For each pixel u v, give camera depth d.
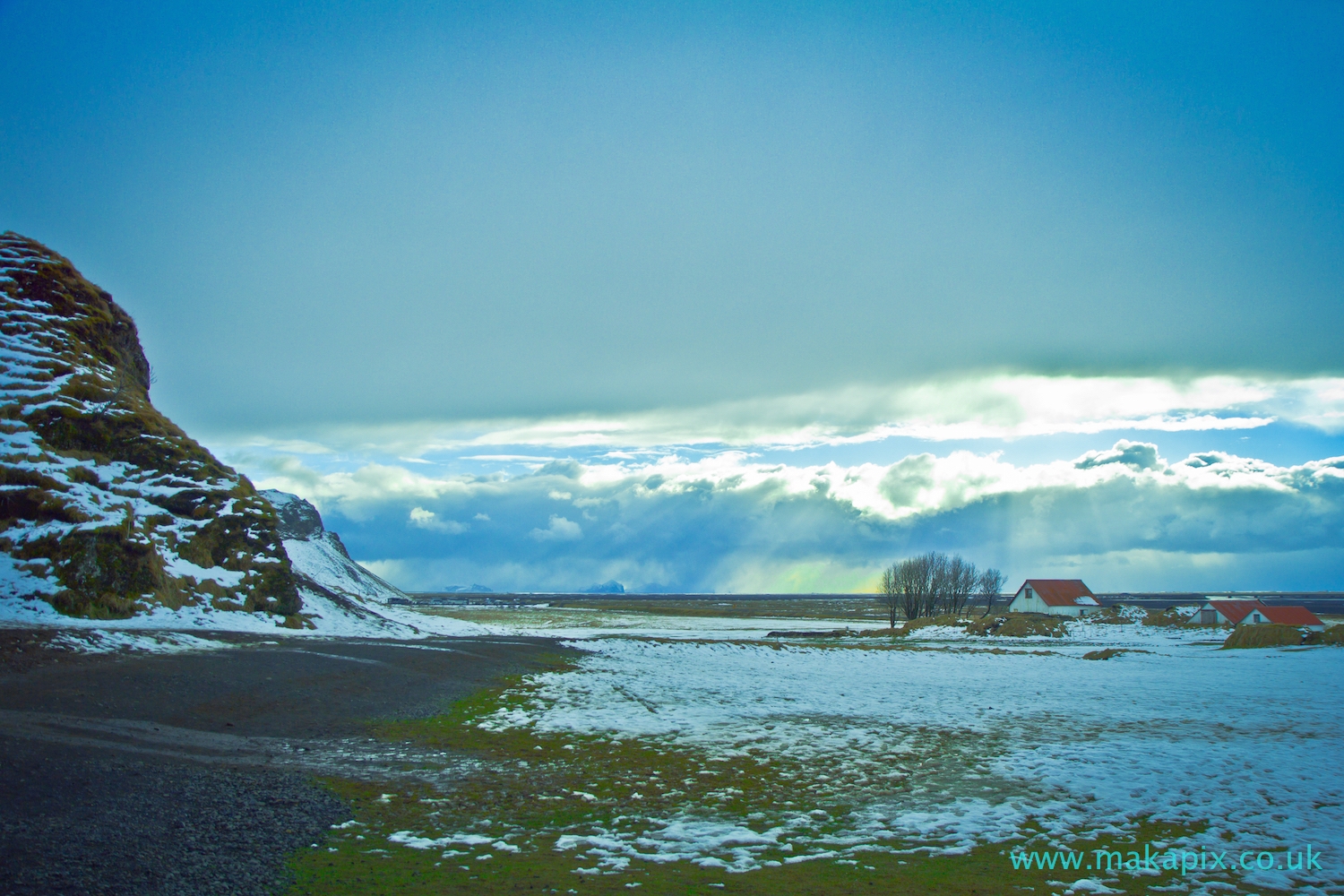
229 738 14.26
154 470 35.66
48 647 18.80
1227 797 13.20
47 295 38.41
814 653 43.47
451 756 14.70
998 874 9.42
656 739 17.22
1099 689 29.22
